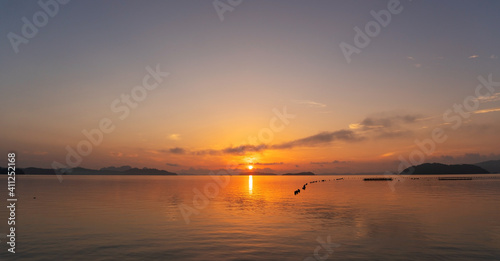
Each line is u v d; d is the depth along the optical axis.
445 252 19.53
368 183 141.25
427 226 27.64
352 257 18.64
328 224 28.94
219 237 23.67
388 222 29.84
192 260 18.09
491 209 39.38
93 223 29.42
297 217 33.41
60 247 20.80
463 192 72.19
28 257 18.64
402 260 18.03
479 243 21.62
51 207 41.72
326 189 90.88
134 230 26.22
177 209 40.28
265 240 22.73
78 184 122.56
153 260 18.08
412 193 70.19
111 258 18.44
